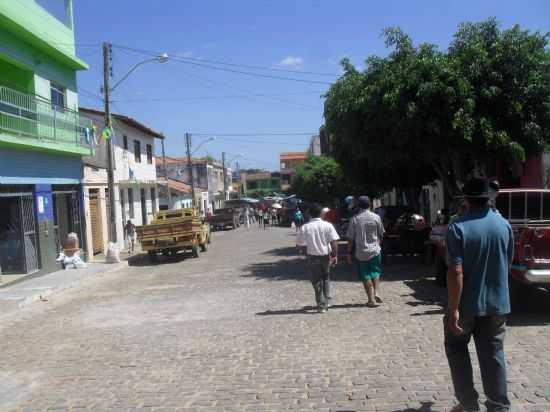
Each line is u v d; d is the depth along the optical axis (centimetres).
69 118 2100
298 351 730
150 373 677
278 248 2472
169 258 2395
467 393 464
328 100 1577
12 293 1370
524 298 979
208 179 7294
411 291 1144
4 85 1767
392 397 544
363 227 994
